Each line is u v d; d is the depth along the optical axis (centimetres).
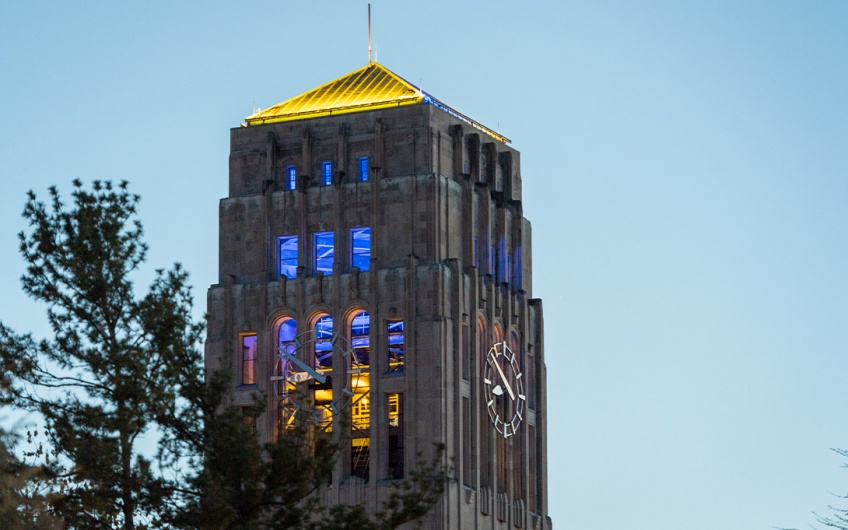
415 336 18538
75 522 11944
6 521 9881
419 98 19288
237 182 19512
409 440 18400
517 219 19950
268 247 19200
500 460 19362
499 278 19638
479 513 18800
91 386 12412
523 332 19800
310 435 12838
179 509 12175
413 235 18838
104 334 12556
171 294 12706
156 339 12494
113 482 12056
